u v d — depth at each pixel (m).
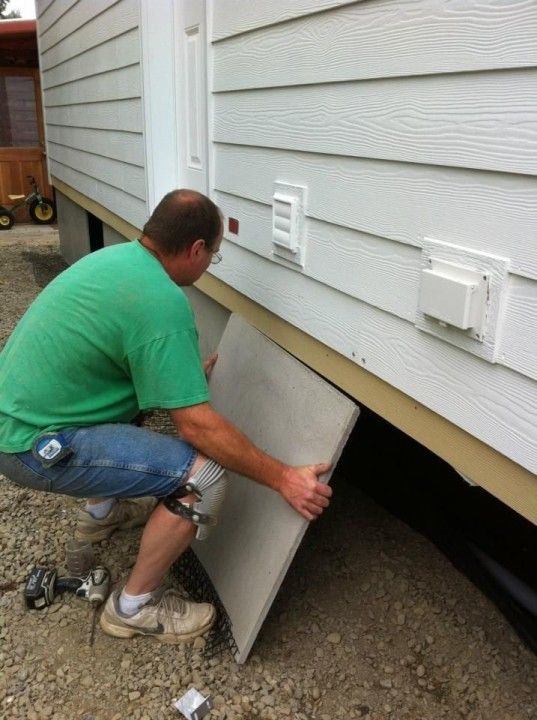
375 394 2.04
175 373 1.87
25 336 2.01
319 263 2.22
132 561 2.52
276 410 2.27
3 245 10.09
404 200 1.75
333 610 2.28
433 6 1.55
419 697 1.95
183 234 2.01
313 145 2.16
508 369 1.47
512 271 1.42
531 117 1.33
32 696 1.97
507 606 2.17
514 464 1.51
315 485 1.90
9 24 9.99
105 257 2.00
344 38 1.91
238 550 2.21
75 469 1.95
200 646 2.12
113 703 1.94
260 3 2.38
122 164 4.59
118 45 4.25
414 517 2.60
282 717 1.88
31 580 2.32
